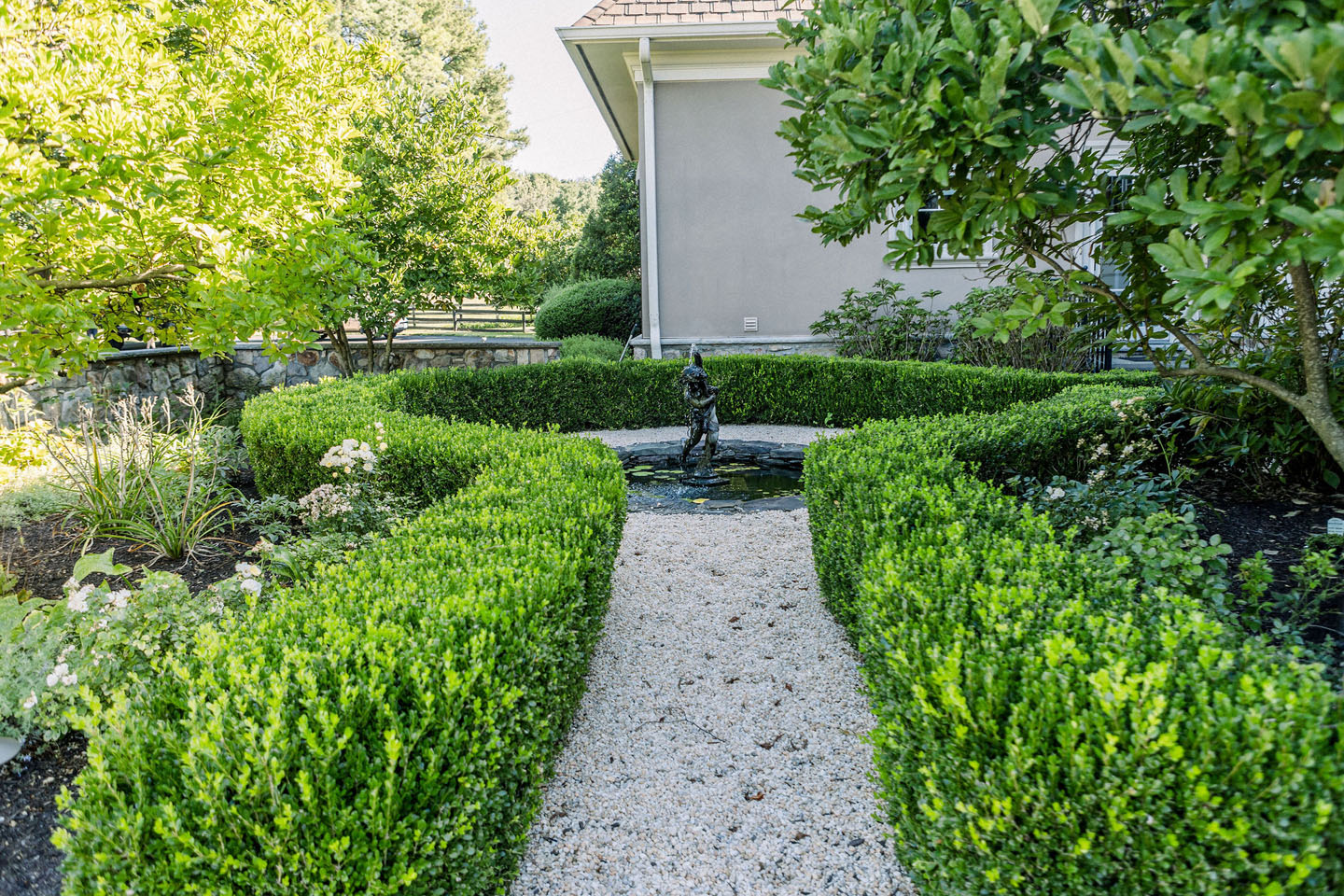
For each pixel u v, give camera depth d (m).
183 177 3.43
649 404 10.54
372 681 1.94
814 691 3.57
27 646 3.21
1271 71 1.72
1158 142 2.92
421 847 1.88
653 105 11.05
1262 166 1.88
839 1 2.89
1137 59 1.86
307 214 3.79
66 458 5.87
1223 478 5.69
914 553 2.82
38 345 3.28
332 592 2.71
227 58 4.30
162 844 1.64
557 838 2.63
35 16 3.53
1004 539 2.77
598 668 3.83
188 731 1.84
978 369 8.73
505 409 9.97
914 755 2.06
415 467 5.09
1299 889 1.47
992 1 2.34
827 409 10.10
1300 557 4.20
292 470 5.69
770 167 11.25
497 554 3.01
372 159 10.25
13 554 5.15
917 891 2.31
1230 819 1.48
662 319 11.69
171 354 9.81
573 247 23.52
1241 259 1.96
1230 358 4.85
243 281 3.29
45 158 3.14
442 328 24.23
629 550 5.54
